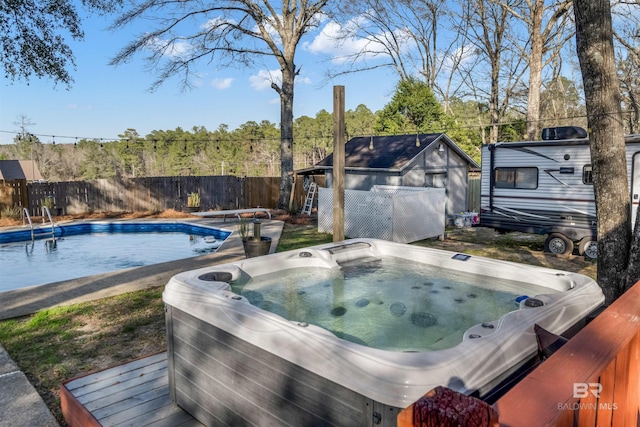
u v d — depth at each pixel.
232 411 2.41
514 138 22.58
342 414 1.79
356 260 4.88
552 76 22.11
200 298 2.64
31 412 2.88
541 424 0.83
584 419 1.12
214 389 2.51
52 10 9.07
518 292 3.88
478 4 19.41
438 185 12.86
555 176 8.16
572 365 1.15
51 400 3.09
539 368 1.12
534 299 2.61
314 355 1.90
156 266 6.94
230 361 2.38
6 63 8.88
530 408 0.90
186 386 2.73
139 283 5.97
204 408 2.61
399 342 3.00
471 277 4.26
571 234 8.04
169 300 2.81
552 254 8.18
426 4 21.03
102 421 2.63
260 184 16.05
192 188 15.95
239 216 13.25
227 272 3.72
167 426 2.61
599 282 4.77
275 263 4.29
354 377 1.72
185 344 2.72
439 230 9.80
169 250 9.98
